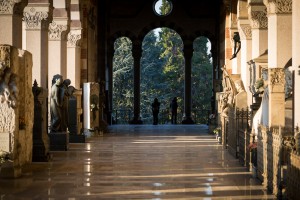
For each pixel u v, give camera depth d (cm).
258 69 2458
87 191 1401
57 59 2864
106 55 4506
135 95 4631
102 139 3020
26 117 1873
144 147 2552
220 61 4094
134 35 4638
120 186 1472
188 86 4606
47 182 1543
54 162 1994
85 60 3453
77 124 2872
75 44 3288
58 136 2417
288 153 1190
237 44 3312
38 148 2011
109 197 1321
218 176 1634
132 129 3900
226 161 2002
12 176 1617
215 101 3866
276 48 2052
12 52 1627
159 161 2006
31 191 1405
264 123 1806
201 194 1349
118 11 4628
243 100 2527
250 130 1905
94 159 2083
